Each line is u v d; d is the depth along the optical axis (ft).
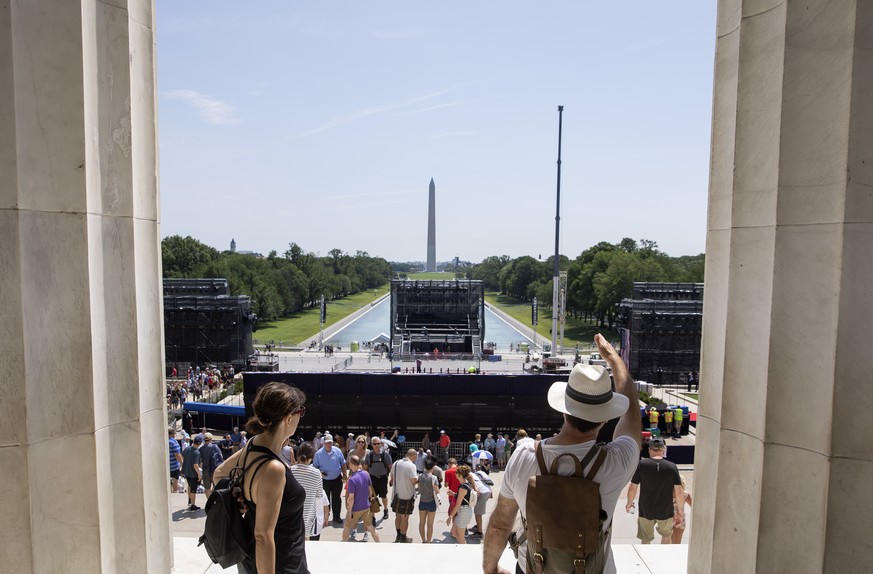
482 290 199.21
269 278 385.91
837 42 10.80
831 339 11.02
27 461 11.21
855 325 10.87
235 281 325.83
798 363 11.50
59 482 11.73
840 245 10.82
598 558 9.46
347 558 16.98
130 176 12.92
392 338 188.96
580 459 9.59
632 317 165.07
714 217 13.56
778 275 11.64
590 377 9.75
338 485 40.81
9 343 10.98
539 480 9.33
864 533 11.08
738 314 12.66
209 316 172.55
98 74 12.17
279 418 10.77
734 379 12.80
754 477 12.26
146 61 13.57
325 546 17.69
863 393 10.91
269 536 10.31
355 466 32.40
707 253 13.85
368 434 95.96
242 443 62.03
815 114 11.12
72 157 11.57
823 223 11.09
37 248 11.24
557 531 9.09
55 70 11.33
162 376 14.38
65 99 11.46
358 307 528.63
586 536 9.05
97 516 12.09
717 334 13.43
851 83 10.62
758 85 12.05
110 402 12.62
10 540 11.29
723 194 13.20
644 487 24.84
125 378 12.97
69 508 11.87
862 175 10.69
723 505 13.10
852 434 11.00
